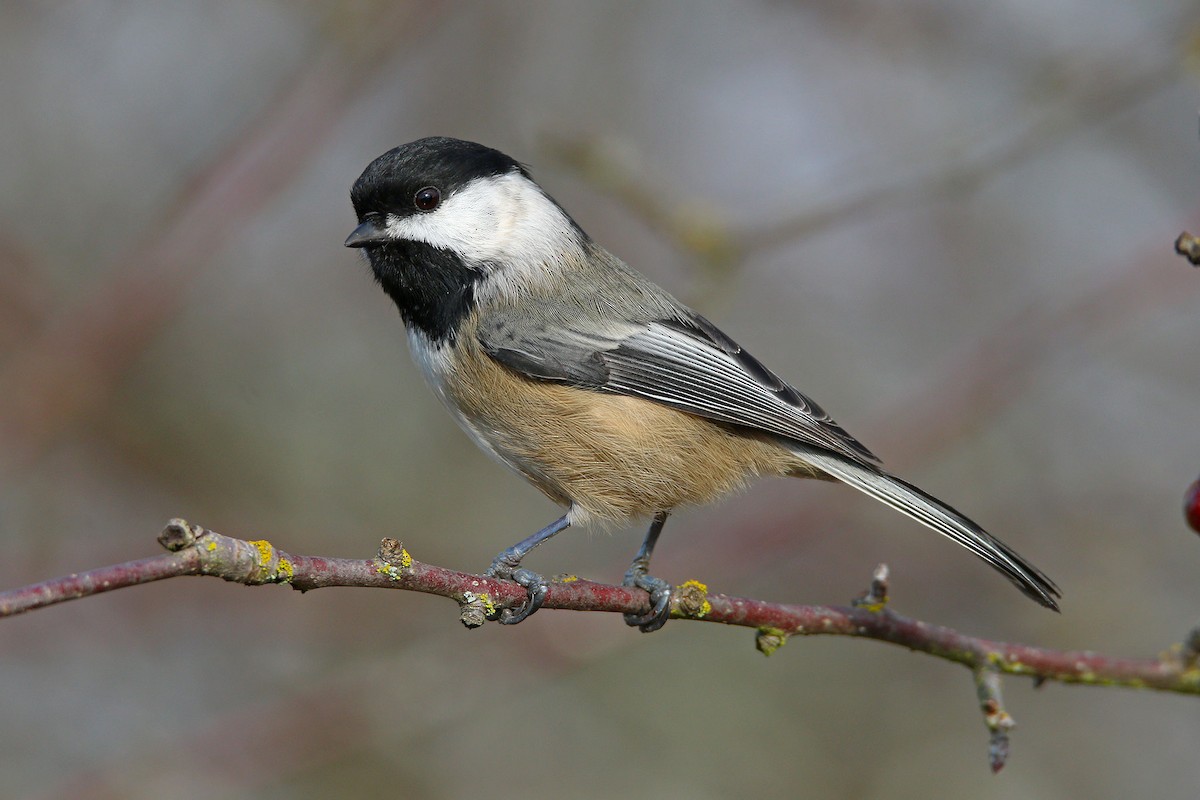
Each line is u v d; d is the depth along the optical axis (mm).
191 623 10523
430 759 11000
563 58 12508
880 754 11125
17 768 9977
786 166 12211
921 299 12508
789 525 10039
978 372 10250
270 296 12242
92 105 11883
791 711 11352
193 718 10320
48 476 10820
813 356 12422
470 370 7641
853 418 11961
